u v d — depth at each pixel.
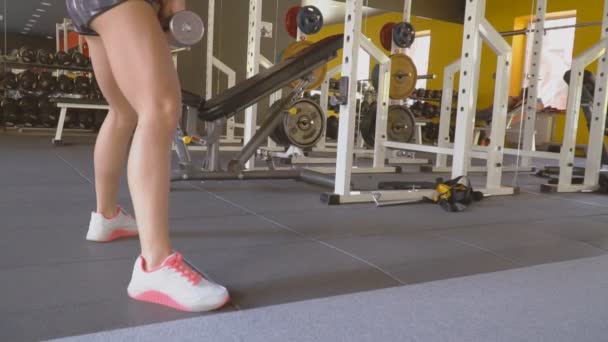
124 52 0.95
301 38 4.06
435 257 1.48
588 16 6.13
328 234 1.70
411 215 2.09
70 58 5.39
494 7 7.05
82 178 2.61
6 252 1.34
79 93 5.43
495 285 1.23
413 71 4.18
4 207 1.88
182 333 0.90
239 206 2.12
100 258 1.32
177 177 2.50
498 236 1.78
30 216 1.75
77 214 1.81
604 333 0.97
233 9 6.52
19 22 6.04
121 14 0.94
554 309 1.08
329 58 2.52
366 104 4.98
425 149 3.46
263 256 1.41
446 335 0.93
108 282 1.15
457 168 2.62
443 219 2.04
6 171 2.73
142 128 0.97
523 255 1.54
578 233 1.88
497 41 2.66
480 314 1.04
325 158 4.09
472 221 2.03
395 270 1.34
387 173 3.74
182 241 1.54
